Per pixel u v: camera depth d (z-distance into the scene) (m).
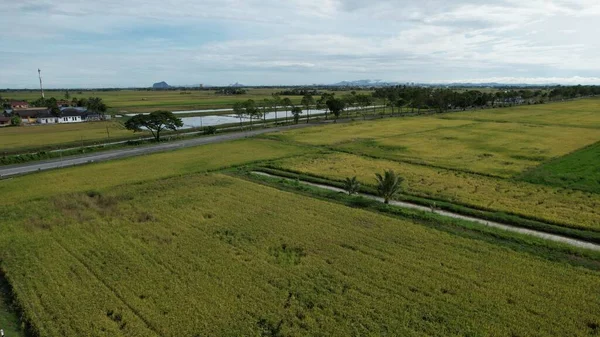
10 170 60.09
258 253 29.42
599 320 20.67
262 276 26.03
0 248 31.03
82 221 36.75
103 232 33.88
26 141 87.75
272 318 21.41
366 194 45.94
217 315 21.78
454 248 29.78
